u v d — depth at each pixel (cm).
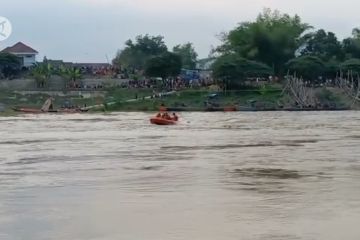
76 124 8900
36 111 13112
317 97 14712
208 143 5484
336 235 1959
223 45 18500
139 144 5441
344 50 19638
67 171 3597
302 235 1962
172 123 8694
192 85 15562
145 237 1977
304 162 3925
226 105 14212
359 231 2008
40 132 7175
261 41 17862
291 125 8325
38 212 2380
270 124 8600
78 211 2392
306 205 2450
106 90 15175
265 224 2120
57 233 2044
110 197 2694
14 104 14100
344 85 15212
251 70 15438
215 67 15488
